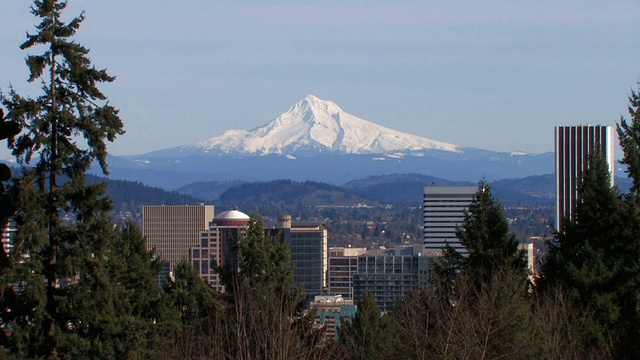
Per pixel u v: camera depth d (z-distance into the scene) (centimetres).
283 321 2803
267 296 3039
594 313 3659
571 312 3356
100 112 3631
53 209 3575
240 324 2841
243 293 3102
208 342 3095
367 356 3706
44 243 3575
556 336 2944
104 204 3666
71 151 3588
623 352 3341
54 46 3556
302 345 2969
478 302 3041
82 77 3569
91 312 3634
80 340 3694
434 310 3095
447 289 3716
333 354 3212
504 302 2986
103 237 3678
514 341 2872
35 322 3434
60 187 3625
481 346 2830
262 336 2734
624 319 3644
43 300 3362
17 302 1053
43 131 3497
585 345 3403
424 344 2941
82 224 3612
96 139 3612
